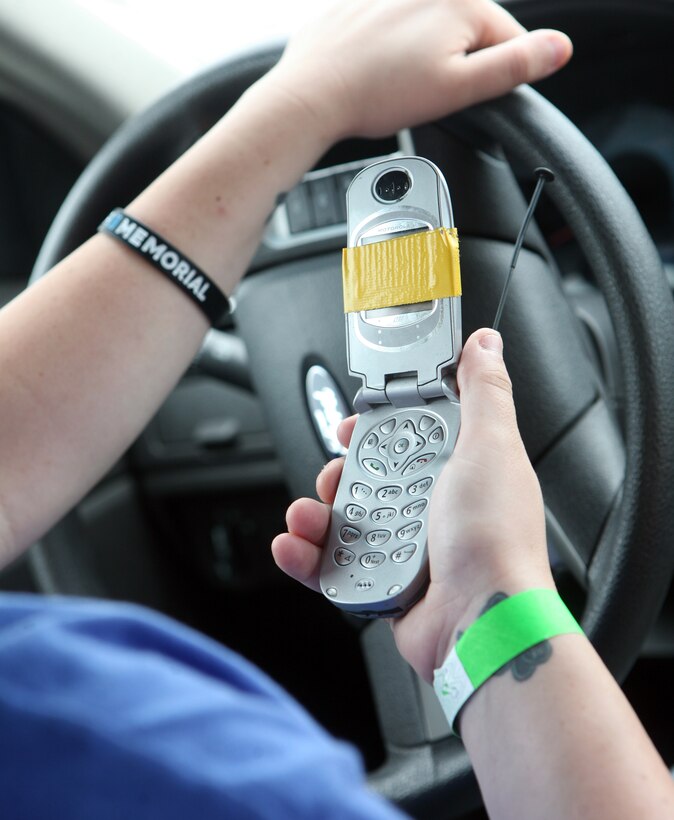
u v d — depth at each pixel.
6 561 0.58
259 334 0.78
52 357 0.59
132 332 0.61
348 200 0.53
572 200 0.62
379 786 0.69
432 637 0.42
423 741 0.71
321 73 0.66
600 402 0.69
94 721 0.21
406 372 0.50
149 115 0.79
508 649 0.38
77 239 0.81
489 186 0.68
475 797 0.68
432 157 0.68
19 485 0.57
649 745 0.36
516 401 0.66
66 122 1.19
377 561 0.45
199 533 1.26
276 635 1.24
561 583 0.72
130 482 1.24
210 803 0.21
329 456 0.76
